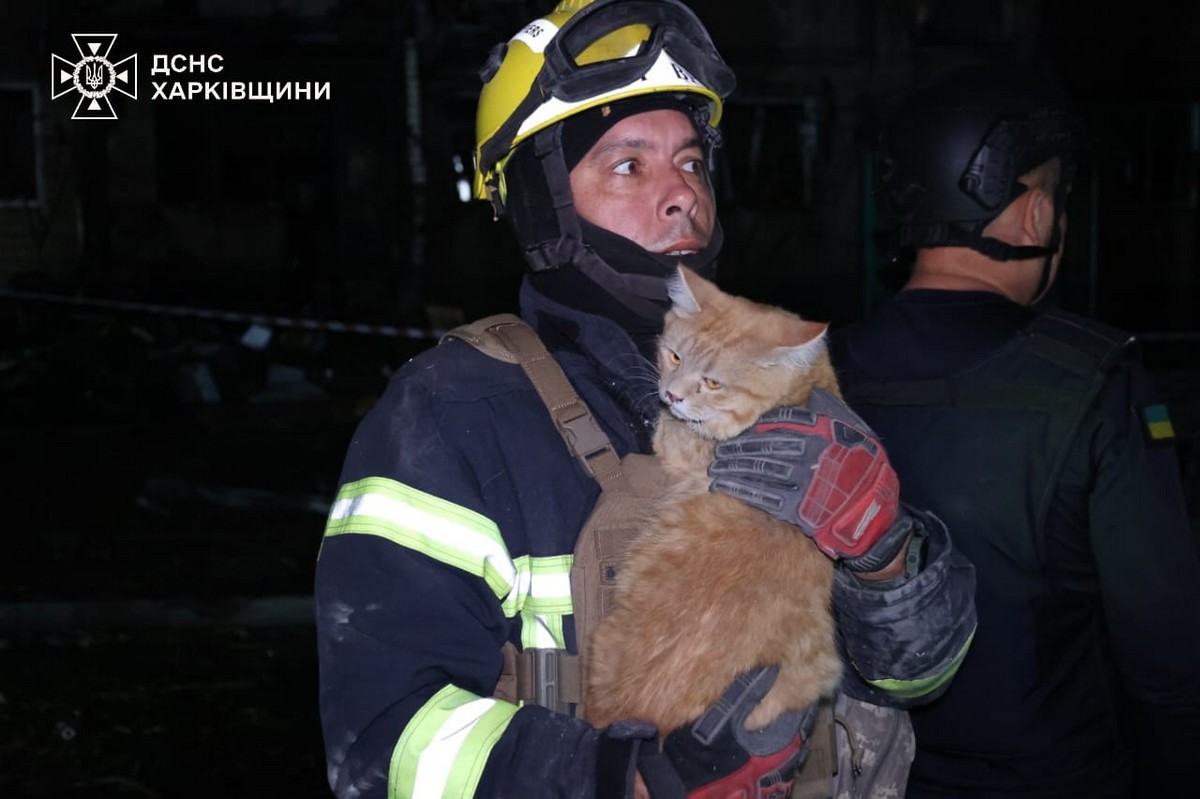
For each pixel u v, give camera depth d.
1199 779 2.06
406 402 1.71
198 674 6.13
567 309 1.93
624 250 1.93
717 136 2.14
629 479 1.76
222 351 14.79
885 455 1.70
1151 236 19.42
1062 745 2.09
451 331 1.85
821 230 19.12
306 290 18.17
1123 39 18.92
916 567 1.69
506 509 1.68
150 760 5.08
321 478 10.76
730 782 1.58
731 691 1.62
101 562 7.94
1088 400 2.07
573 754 1.49
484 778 1.48
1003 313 2.26
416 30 17.69
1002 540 2.10
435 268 18.14
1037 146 2.29
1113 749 2.13
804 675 1.70
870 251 18.98
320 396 14.14
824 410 1.75
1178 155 19.39
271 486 10.35
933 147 2.32
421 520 1.63
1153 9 18.88
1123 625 2.03
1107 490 2.04
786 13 18.70
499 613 1.67
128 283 17.59
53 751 5.16
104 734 5.35
